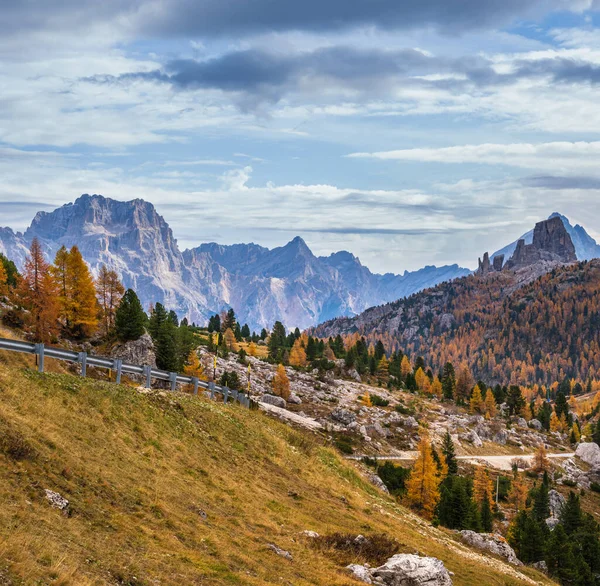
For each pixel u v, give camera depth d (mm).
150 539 21156
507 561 50594
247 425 44719
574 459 176875
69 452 24328
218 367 142375
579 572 81125
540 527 91375
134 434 30906
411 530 43406
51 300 71188
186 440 34438
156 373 41906
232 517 27609
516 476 136375
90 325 81812
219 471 33312
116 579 17328
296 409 133875
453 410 197625
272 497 34188
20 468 21062
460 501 85312
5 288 77625
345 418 134125
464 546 48312
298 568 24469
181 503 26141
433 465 88375
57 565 16047
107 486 23578
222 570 21031
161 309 106312
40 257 71250
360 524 36156
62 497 20672
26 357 49594
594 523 105250
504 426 193250
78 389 31484
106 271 91250
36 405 26922
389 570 26766
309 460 46875
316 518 34094
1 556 15320
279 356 190875
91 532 19531
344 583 24156
